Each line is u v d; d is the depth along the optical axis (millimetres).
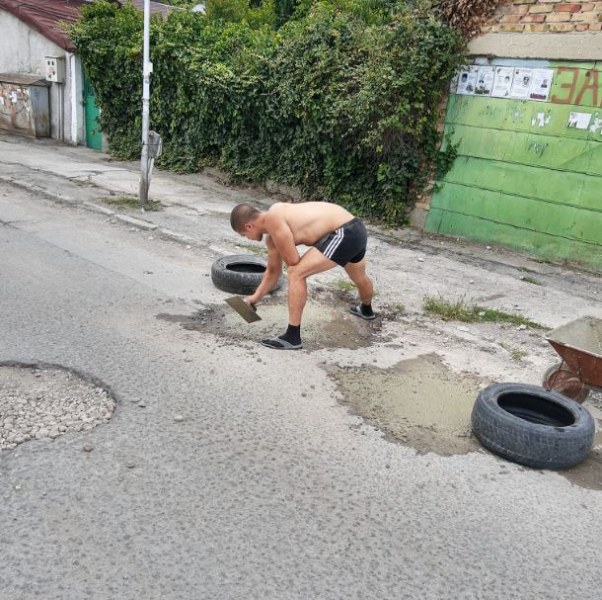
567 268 8453
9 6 17500
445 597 2766
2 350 4770
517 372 5309
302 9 17047
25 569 2691
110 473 3393
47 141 17219
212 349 5137
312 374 4863
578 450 3834
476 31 8703
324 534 3092
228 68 11867
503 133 8734
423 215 9859
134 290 6398
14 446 3562
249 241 8688
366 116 9164
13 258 7059
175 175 13258
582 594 2865
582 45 7766
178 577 2727
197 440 3799
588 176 8070
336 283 7121
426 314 6457
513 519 3365
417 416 4387
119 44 14203
